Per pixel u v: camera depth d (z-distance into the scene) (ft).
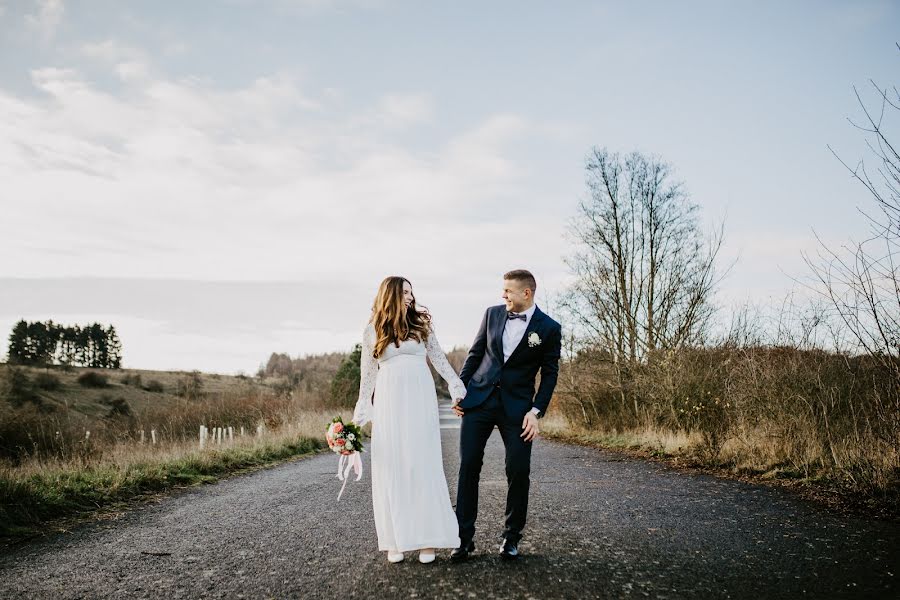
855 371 23.63
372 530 16.10
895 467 18.48
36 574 12.53
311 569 12.32
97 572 12.57
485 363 13.48
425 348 13.41
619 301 54.85
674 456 33.06
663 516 16.99
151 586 11.48
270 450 40.63
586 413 55.88
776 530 14.94
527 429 12.47
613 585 10.77
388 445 12.72
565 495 21.11
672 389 39.52
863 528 14.94
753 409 28.55
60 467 28.14
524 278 13.35
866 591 10.34
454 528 12.45
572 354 57.72
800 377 25.77
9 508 17.92
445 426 84.38
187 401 77.56
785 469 23.45
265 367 279.69
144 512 20.06
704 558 12.51
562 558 12.61
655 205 58.13
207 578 11.91
